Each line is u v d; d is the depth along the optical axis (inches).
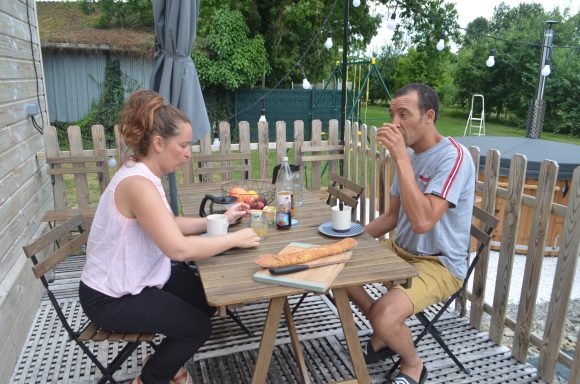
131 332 71.1
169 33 115.9
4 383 88.0
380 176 146.3
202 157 162.2
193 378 89.6
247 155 169.5
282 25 598.2
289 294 61.5
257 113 516.4
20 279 106.0
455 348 101.4
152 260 71.1
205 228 84.3
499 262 101.0
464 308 115.0
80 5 592.7
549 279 145.7
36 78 155.3
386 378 89.5
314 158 179.6
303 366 84.3
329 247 73.5
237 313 113.6
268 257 69.4
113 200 67.2
